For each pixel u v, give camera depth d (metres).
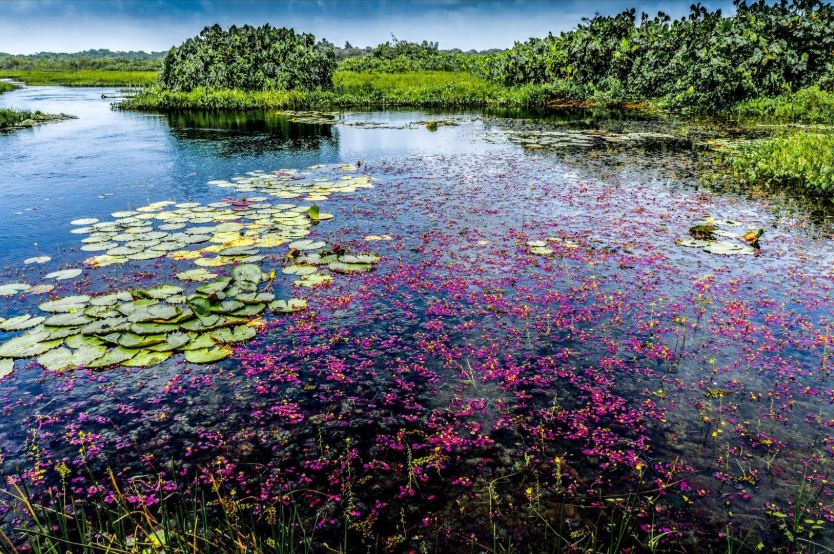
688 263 5.70
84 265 5.54
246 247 6.05
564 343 4.14
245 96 23.66
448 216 7.40
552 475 2.85
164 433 3.15
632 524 2.54
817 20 18.98
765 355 3.94
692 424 3.22
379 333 4.28
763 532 2.48
